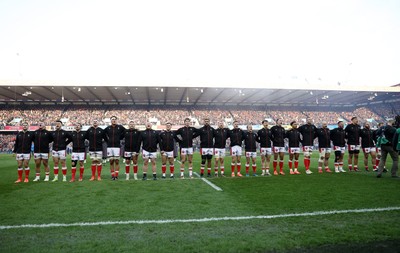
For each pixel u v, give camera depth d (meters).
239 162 9.95
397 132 8.03
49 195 6.54
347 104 45.03
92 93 33.59
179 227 4.09
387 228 3.93
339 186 7.31
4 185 8.13
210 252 3.17
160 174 10.76
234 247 3.30
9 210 5.14
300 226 4.07
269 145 9.96
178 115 38.66
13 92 32.06
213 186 7.60
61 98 36.62
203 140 9.75
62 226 4.18
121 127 9.50
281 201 5.66
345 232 3.78
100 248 3.32
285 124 38.38
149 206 5.38
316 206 5.21
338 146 10.58
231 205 5.39
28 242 3.54
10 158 21.58
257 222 4.29
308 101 42.38
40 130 9.14
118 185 7.96
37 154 9.05
